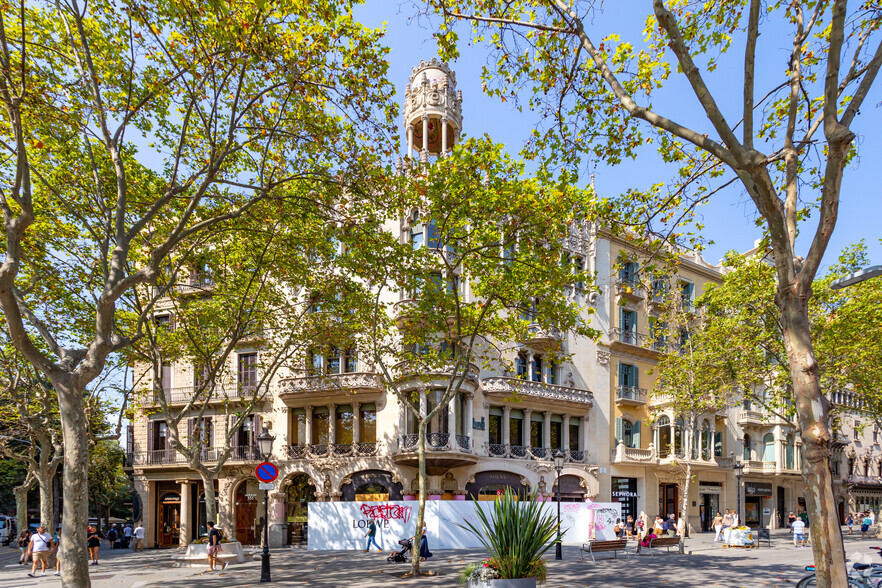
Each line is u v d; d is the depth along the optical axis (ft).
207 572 62.44
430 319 68.44
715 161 43.55
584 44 33.09
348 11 44.34
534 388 107.34
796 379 25.70
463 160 58.54
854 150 40.01
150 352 77.10
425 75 113.29
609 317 122.52
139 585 53.31
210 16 41.83
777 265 27.32
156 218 63.77
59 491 150.61
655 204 47.42
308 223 66.08
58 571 64.90
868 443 193.47
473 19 39.60
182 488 111.55
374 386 99.35
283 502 103.86
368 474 99.66
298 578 55.11
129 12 40.50
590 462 114.01
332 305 77.20
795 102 29.01
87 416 82.48
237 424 75.56
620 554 76.38
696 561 67.87
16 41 40.34
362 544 84.12
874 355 89.15
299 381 102.42
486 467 101.86
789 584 48.88
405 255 63.10
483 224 60.64
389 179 54.19
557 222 59.16
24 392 84.23
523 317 108.88
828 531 23.70
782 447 144.25
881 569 39.55
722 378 99.45
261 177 53.01
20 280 67.26
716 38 41.34
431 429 97.14
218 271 74.69
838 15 25.54
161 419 115.85
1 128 48.29
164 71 47.34
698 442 124.16
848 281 34.99
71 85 46.11
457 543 82.38
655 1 29.01
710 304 101.24
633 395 123.13
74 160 57.72
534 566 36.52
